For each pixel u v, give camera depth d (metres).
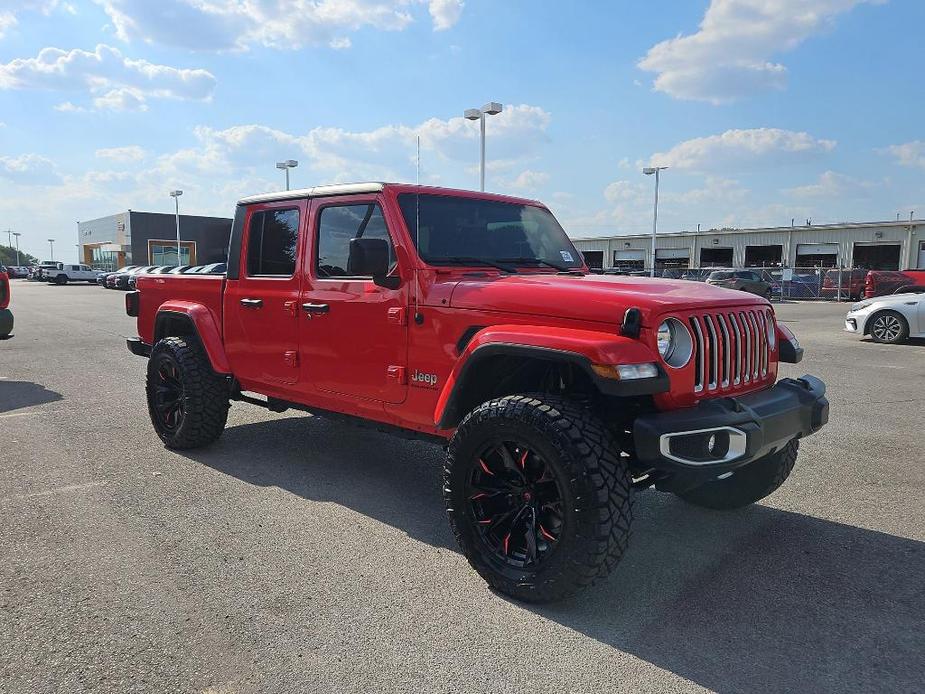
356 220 4.07
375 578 3.32
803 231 48.19
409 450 5.58
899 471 5.03
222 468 5.04
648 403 3.16
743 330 3.39
